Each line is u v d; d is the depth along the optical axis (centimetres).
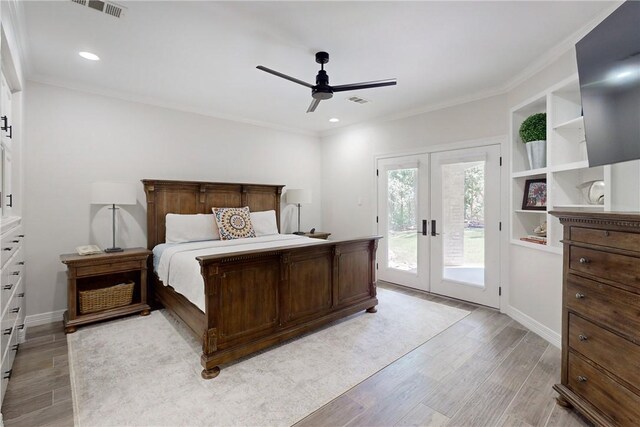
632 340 143
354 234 521
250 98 388
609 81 182
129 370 228
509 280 343
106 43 255
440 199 410
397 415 181
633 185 200
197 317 245
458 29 234
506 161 346
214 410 184
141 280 341
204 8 209
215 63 291
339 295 316
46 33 239
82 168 343
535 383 212
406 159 446
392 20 222
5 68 225
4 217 227
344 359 245
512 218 334
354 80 329
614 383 152
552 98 271
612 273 154
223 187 446
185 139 419
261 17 219
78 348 262
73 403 190
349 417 179
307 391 204
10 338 213
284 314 268
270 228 459
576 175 274
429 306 371
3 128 209
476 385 210
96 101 351
